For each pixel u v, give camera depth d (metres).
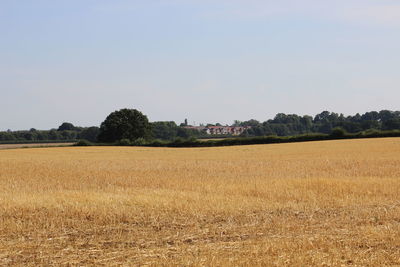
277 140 95.44
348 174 34.84
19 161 54.25
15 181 30.84
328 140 93.38
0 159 59.75
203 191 24.42
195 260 10.33
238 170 39.19
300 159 50.84
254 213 17.80
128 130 125.88
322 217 16.98
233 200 20.09
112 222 15.98
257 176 34.09
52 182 30.50
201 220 16.38
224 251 11.33
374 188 24.23
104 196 20.58
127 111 128.88
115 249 12.24
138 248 12.37
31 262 11.02
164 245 12.81
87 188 27.45
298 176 34.00
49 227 15.12
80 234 14.25
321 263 9.99
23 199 19.47
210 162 49.31
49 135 179.00
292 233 13.94
